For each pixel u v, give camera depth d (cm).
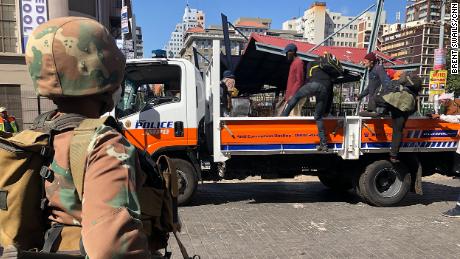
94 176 106
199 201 723
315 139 647
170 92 658
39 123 131
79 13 1466
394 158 645
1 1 1345
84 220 102
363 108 760
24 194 117
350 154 655
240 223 576
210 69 680
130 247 100
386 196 674
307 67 656
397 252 460
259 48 729
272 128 641
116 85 132
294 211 650
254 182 931
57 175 116
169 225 146
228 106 678
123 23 1274
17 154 116
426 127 675
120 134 119
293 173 696
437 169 718
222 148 636
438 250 468
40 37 122
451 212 613
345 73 760
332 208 672
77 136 117
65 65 120
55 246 115
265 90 1250
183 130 651
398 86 626
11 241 115
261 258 441
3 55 1327
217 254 452
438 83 1728
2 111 1010
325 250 466
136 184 117
